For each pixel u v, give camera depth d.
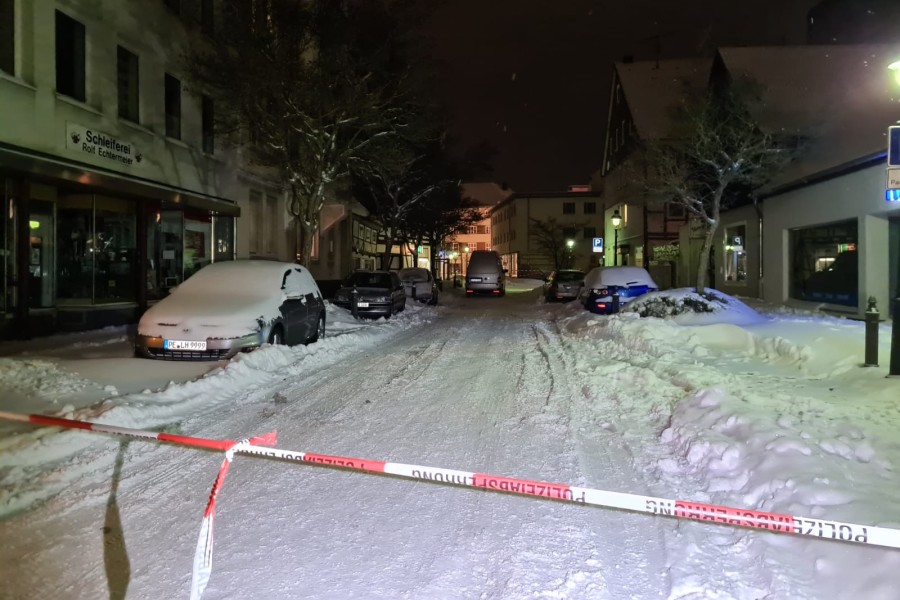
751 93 16.62
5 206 11.83
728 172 16.73
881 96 16.88
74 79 13.44
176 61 17.22
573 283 26.77
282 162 17.64
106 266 14.84
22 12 11.81
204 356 9.30
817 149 16.52
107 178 13.44
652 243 34.81
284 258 25.81
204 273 11.16
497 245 84.88
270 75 15.11
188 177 17.89
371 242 40.88
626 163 23.20
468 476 3.59
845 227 15.51
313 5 15.50
